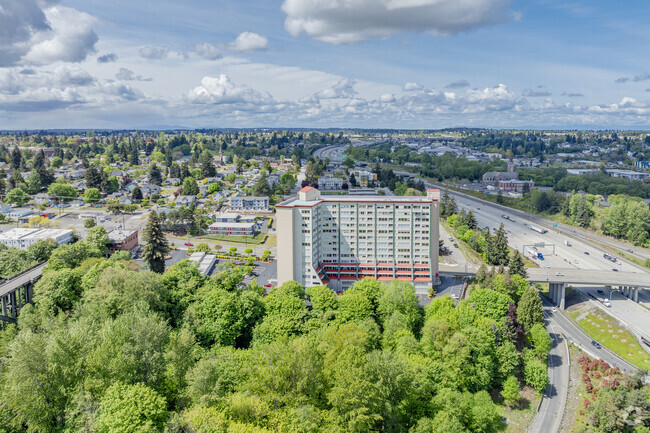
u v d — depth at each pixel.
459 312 170.25
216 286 172.88
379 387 110.62
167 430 87.12
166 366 112.81
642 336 191.25
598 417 142.38
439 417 119.19
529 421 148.00
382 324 175.25
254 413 95.75
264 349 114.12
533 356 174.12
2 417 97.25
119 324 118.25
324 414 100.88
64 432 93.00
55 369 100.38
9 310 170.75
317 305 174.38
